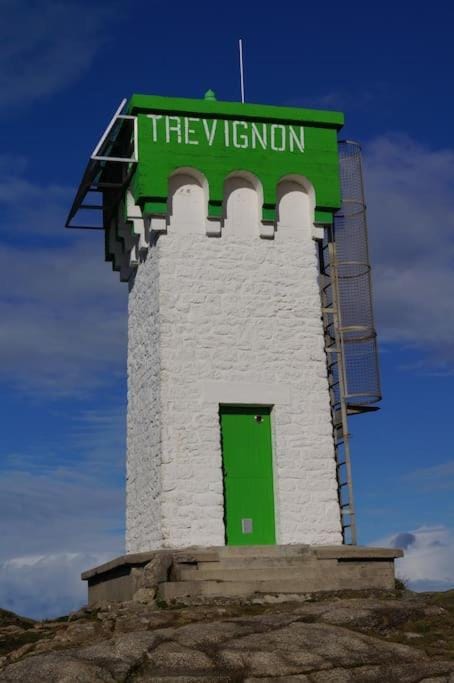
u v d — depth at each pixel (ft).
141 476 76.48
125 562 68.18
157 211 75.41
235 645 50.75
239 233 77.71
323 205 78.95
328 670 48.37
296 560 68.28
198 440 73.26
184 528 71.67
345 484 78.38
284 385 75.97
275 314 77.05
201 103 77.25
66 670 47.39
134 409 79.36
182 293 75.56
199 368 74.59
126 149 79.87
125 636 51.83
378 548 69.82
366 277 82.07
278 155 78.54
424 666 48.47
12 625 65.57
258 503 73.97
